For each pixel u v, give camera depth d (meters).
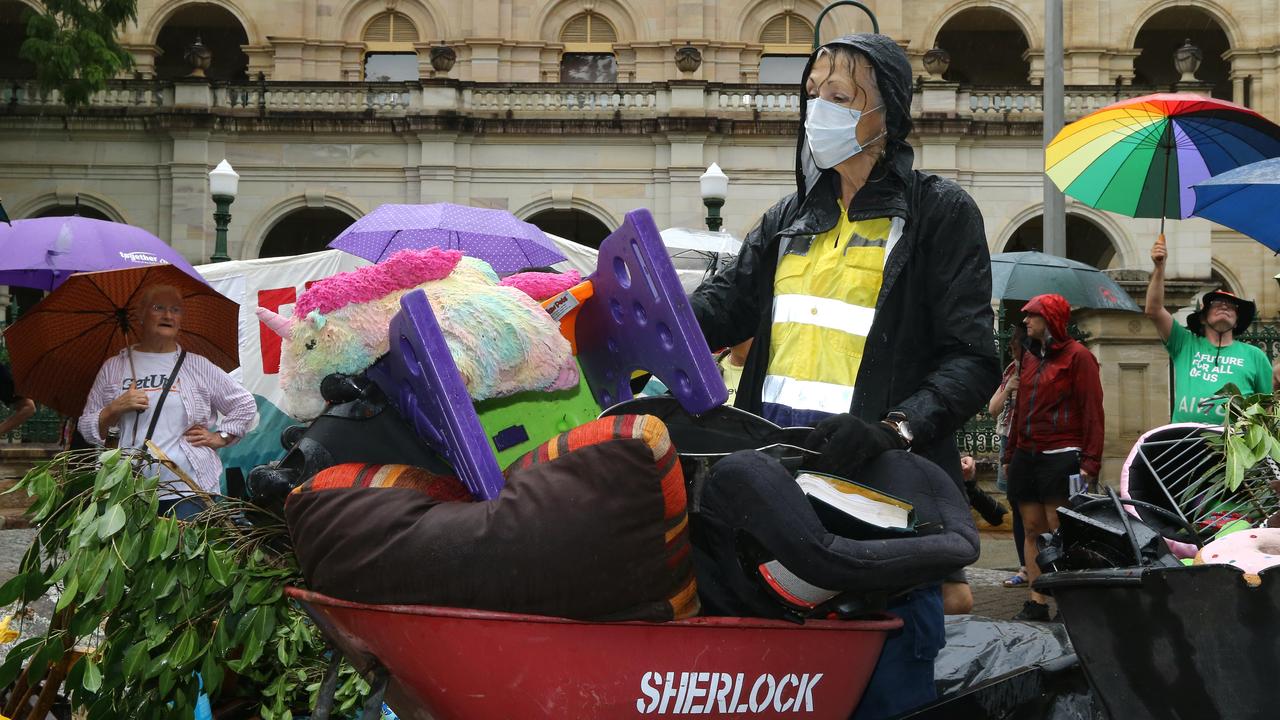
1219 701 2.00
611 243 2.37
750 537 2.12
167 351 5.48
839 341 2.68
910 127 2.71
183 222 30.77
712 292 3.03
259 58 36.25
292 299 8.62
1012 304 22.62
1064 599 2.16
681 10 36.34
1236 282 37.31
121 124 30.91
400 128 30.97
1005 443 8.40
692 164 31.03
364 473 2.13
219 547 2.62
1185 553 2.73
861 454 2.26
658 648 2.00
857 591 2.10
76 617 2.73
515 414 2.39
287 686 3.11
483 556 1.93
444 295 2.32
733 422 2.32
